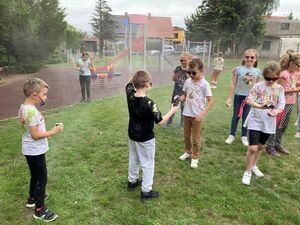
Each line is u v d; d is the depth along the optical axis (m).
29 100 3.17
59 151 5.18
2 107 9.62
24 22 18.33
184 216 3.39
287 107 5.09
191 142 4.85
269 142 5.21
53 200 3.65
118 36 50.34
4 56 21.72
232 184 4.13
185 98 4.64
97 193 3.85
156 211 3.46
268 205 3.62
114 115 7.68
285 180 4.35
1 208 3.52
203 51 27.44
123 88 13.30
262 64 26.11
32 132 3.10
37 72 22.39
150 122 3.55
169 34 22.22
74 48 43.59
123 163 4.73
